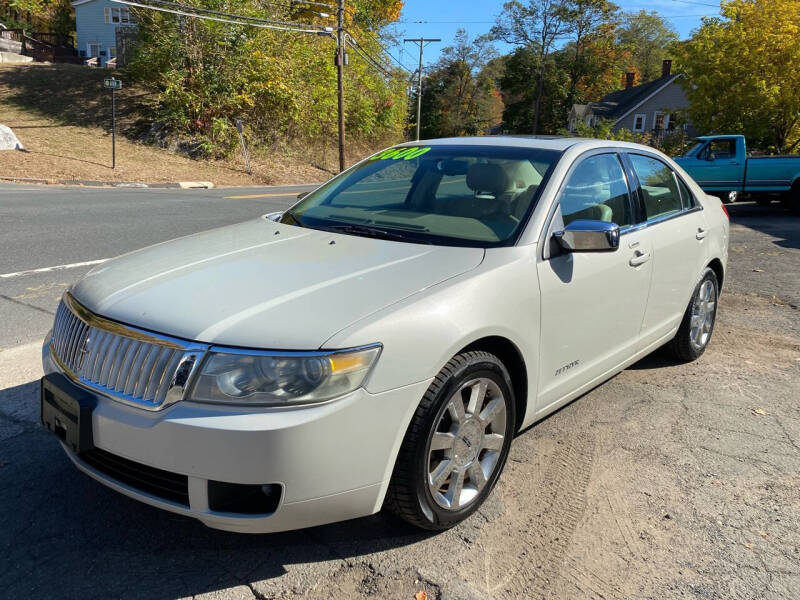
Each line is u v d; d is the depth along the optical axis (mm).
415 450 2459
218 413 2170
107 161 22656
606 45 65188
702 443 3668
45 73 31094
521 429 3158
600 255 3439
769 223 13703
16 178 17969
